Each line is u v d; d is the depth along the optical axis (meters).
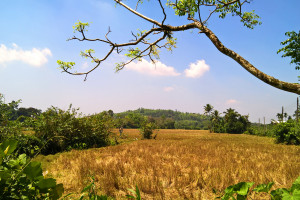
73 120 15.23
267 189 1.52
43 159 9.54
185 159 9.80
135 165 8.00
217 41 3.17
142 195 5.00
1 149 1.36
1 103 10.49
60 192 1.41
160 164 8.26
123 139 23.84
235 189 1.51
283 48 14.27
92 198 1.44
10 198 1.21
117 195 4.96
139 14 4.38
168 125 138.38
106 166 7.38
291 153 13.69
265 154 12.57
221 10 4.95
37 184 1.32
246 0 4.07
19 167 1.38
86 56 4.57
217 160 9.33
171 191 5.44
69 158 10.04
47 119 13.92
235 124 67.62
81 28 4.36
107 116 20.33
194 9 3.82
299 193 1.33
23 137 10.78
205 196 5.03
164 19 3.96
